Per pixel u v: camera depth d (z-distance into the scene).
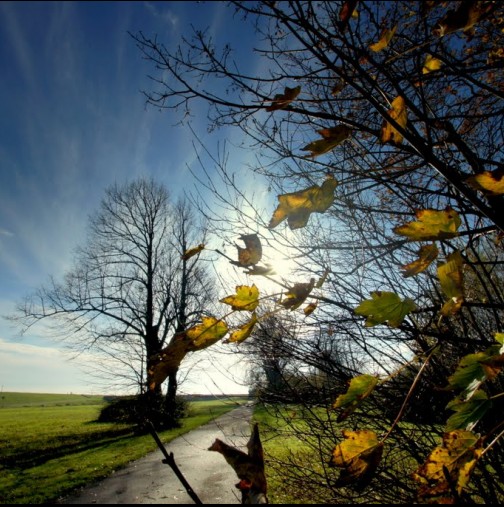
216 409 25.08
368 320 0.85
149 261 21.97
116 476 9.32
